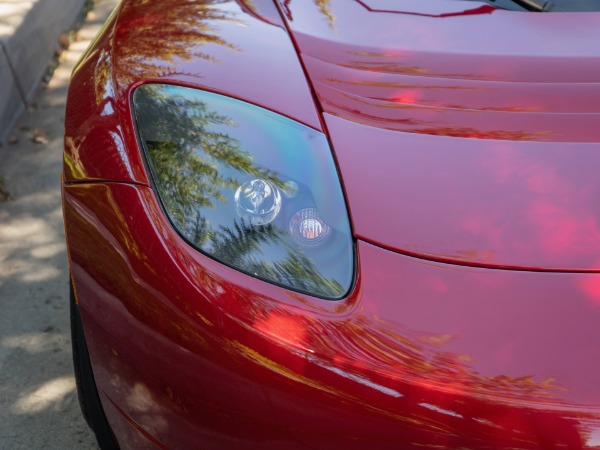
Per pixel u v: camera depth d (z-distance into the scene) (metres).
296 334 1.18
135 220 1.34
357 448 1.15
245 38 1.63
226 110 1.46
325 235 1.27
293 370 1.16
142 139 1.45
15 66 3.59
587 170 1.33
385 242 1.24
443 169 1.33
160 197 1.36
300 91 1.49
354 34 1.64
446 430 1.10
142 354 1.31
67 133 1.62
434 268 1.21
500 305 1.16
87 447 1.91
